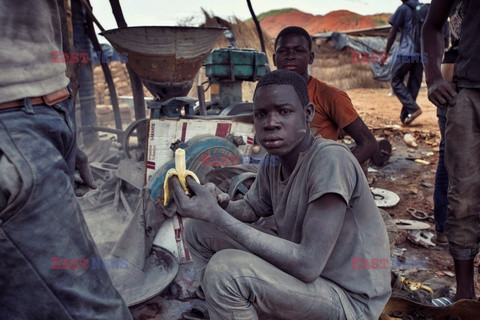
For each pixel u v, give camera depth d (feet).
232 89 12.51
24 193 3.43
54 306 3.69
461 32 6.81
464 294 7.25
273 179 5.60
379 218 5.25
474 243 7.09
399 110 29.27
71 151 4.47
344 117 8.41
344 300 5.01
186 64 9.83
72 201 3.90
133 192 11.31
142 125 11.29
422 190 13.51
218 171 8.50
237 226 4.81
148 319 6.84
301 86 5.00
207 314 6.81
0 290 3.59
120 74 31.83
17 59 3.57
